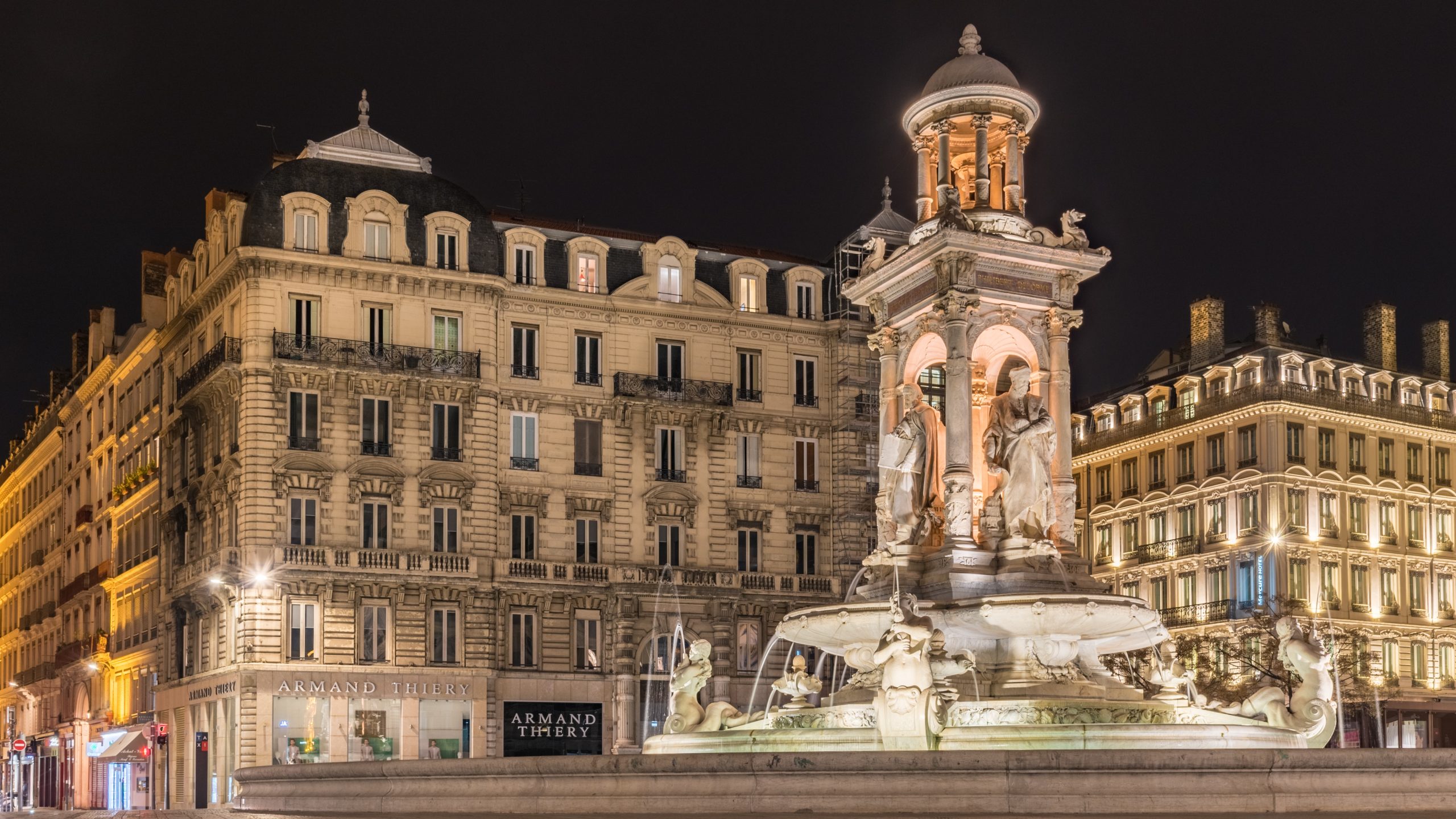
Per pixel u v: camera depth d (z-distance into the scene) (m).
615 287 65.62
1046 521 23.86
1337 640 66.88
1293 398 71.88
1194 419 75.81
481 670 60.25
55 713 91.62
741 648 65.38
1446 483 77.50
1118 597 21.36
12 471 110.50
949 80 25.70
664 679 63.62
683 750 21.52
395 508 60.06
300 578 57.94
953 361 23.88
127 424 78.69
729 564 65.56
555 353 64.06
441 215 61.78
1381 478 74.75
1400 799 15.77
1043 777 15.66
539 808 17.19
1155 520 78.31
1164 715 20.47
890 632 19.28
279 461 58.41
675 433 65.69
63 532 93.38
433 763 18.14
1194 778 15.59
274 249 59.03
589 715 62.44
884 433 25.47
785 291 68.75
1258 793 15.57
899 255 25.17
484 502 61.50
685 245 66.56
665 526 65.00
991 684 21.52
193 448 65.25
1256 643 67.25
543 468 63.28
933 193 26.19
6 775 102.75
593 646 63.12
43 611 95.69
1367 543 73.38
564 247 65.31
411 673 59.09
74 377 95.31
